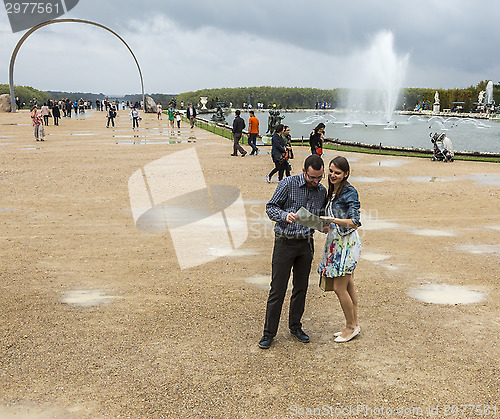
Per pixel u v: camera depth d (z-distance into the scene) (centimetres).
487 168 1703
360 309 540
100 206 1050
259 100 10688
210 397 369
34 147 2216
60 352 437
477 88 8175
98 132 3194
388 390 380
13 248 750
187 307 542
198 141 2636
